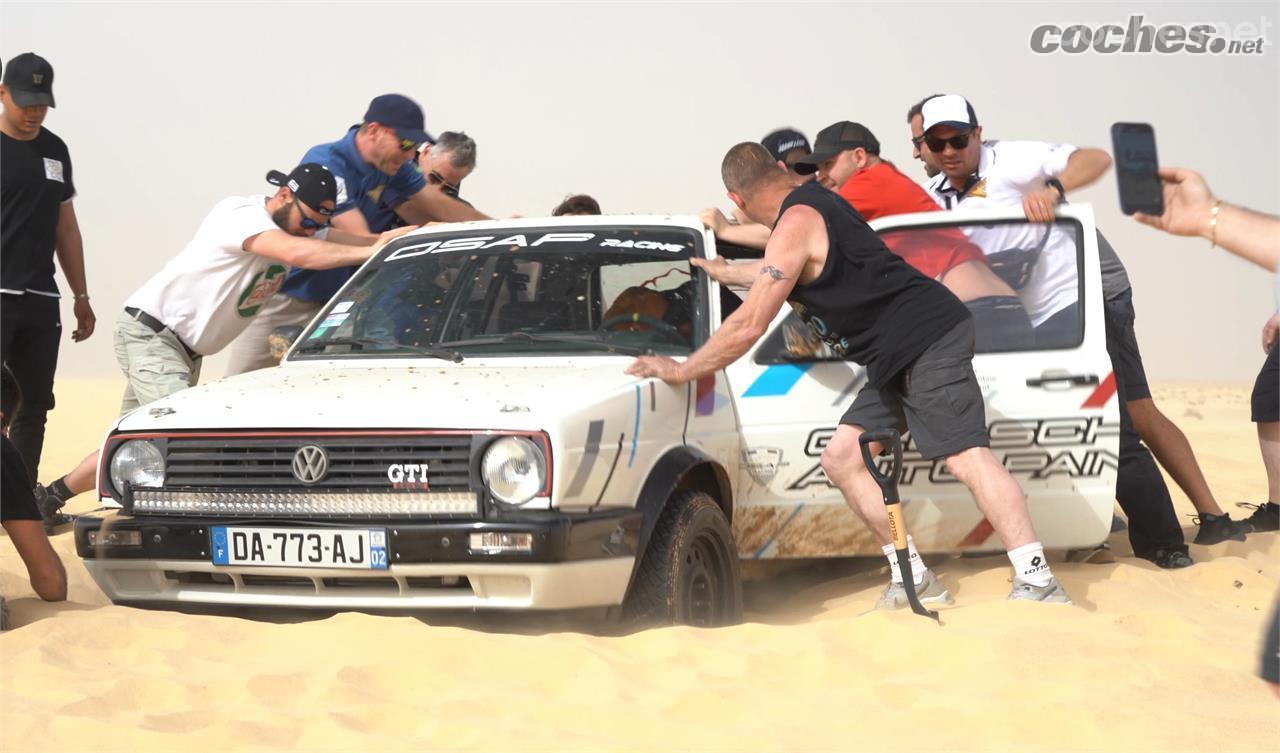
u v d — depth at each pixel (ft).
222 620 16.02
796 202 17.67
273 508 15.92
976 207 20.29
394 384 17.11
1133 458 21.79
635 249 19.89
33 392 25.94
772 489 18.86
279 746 12.40
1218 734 12.59
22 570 20.29
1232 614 17.95
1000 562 21.06
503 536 15.05
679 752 12.25
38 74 24.73
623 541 15.87
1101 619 16.48
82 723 12.67
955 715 13.01
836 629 15.81
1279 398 25.63
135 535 16.26
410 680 14.14
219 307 23.32
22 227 25.07
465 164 29.19
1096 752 12.32
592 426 15.74
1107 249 23.56
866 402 18.20
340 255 21.91
